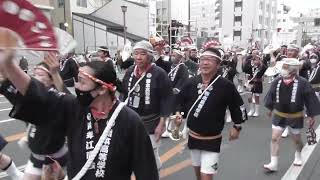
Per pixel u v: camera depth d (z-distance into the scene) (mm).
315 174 6312
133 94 5086
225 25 82188
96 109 2477
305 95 6219
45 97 2463
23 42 2117
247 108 13094
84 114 2486
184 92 4641
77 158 2436
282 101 6250
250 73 11859
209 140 4445
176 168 6531
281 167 6668
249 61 11930
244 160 7039
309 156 7320
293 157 7250
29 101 2402
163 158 7051
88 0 43375
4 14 2051
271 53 16578
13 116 2438
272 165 6340
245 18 79750
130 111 2484
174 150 7527
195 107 4480
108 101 2479
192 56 10797
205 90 4457
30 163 4016
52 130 2643
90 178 2387
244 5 79812
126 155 2434
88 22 39344
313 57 14891
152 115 5055
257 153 7496
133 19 43844
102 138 2387
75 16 39562
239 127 4668
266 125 10227
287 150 7715
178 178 6047
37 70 3809
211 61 4426
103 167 2379
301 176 6207
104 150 2383
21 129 9273
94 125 2443
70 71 8852
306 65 11734
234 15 81062
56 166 3723
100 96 2459
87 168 2381
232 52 18469
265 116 11602
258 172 6383
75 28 39219
